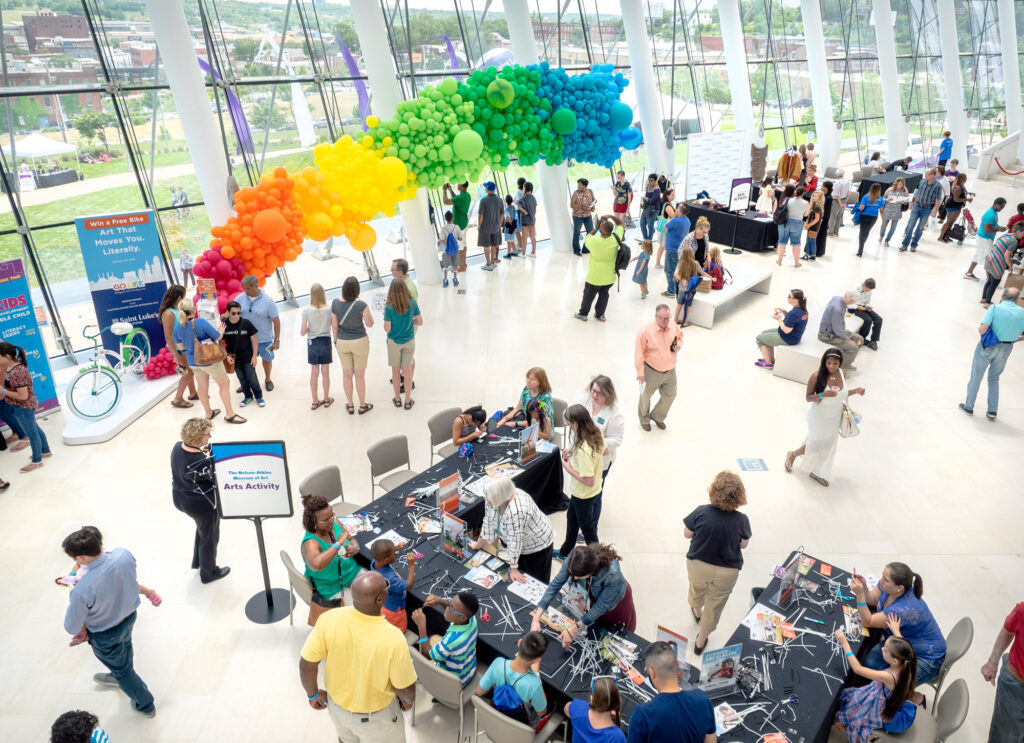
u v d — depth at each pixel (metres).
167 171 10.27
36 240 9.25
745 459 7.44
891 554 6.11
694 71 18.03
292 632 5.27
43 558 6.00
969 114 23.09
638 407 7.96
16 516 6.51
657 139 15.10
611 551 4.26
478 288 12.08
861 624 4.42
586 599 4.35
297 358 9.63
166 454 7.51
